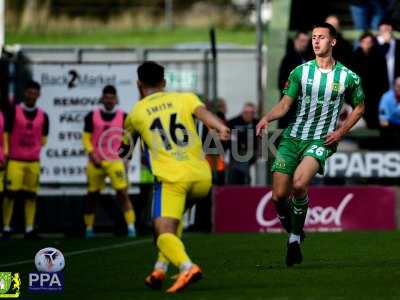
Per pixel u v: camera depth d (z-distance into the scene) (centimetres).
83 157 5094
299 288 2653
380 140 5134
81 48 6028
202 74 5084
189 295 2559
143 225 5034
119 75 5047
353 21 6244
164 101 2645
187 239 4344
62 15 9644
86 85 5069
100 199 5084
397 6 6181
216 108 5022
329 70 3122
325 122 3144
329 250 3688
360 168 5034
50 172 5100
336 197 4825
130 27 9600
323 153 3095
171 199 2597
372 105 5316
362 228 4834
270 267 3161
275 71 5825
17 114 4819
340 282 2759
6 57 5228
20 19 9481
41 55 6031
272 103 5741
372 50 5297
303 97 3134
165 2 9706
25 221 4800
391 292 2552
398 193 4834
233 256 3550
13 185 4806
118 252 3834
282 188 3173
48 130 4912
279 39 5938
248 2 9800
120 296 2588
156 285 2627
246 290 2634
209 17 9694
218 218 4862
